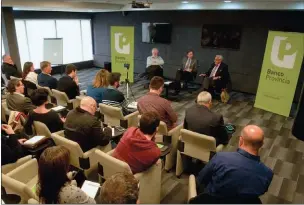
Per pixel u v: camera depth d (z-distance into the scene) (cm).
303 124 165
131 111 355
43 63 448
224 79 586
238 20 645
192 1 566
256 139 161
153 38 805
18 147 207
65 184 144
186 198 261
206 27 696
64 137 246
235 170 161
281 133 425
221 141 267
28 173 194
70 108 391
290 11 565
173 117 294
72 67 439
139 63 877
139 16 826
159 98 290
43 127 247
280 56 470
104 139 244
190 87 709
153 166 211
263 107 524
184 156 293
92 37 971
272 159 342
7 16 639
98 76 372
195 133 250
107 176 203
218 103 580
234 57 675
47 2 616
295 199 263
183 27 743
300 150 367
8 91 332
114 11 859
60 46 790
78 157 228
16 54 678
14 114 278
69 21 879
